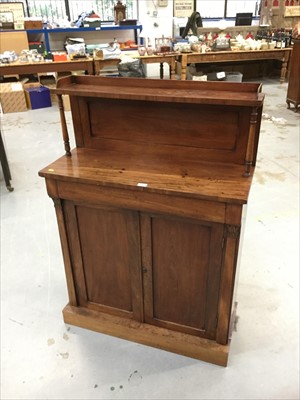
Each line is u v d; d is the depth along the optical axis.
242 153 1.29
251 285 1.94
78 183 1.29
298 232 2.38
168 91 1.25
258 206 2.69
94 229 1.42
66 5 7.19
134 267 1.44
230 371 1.49
